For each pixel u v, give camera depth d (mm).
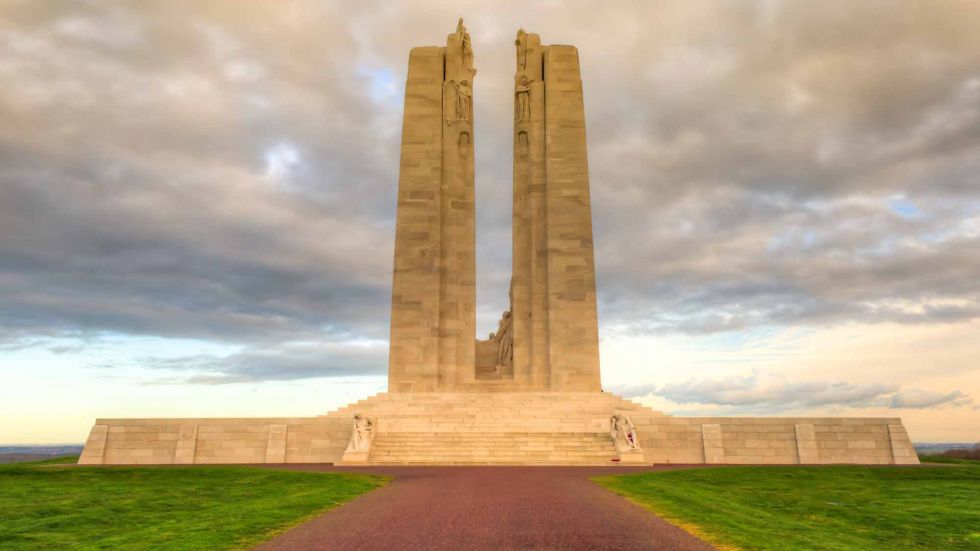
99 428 34031
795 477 25109
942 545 13469
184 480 22938
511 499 16672
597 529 12711
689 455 33656
